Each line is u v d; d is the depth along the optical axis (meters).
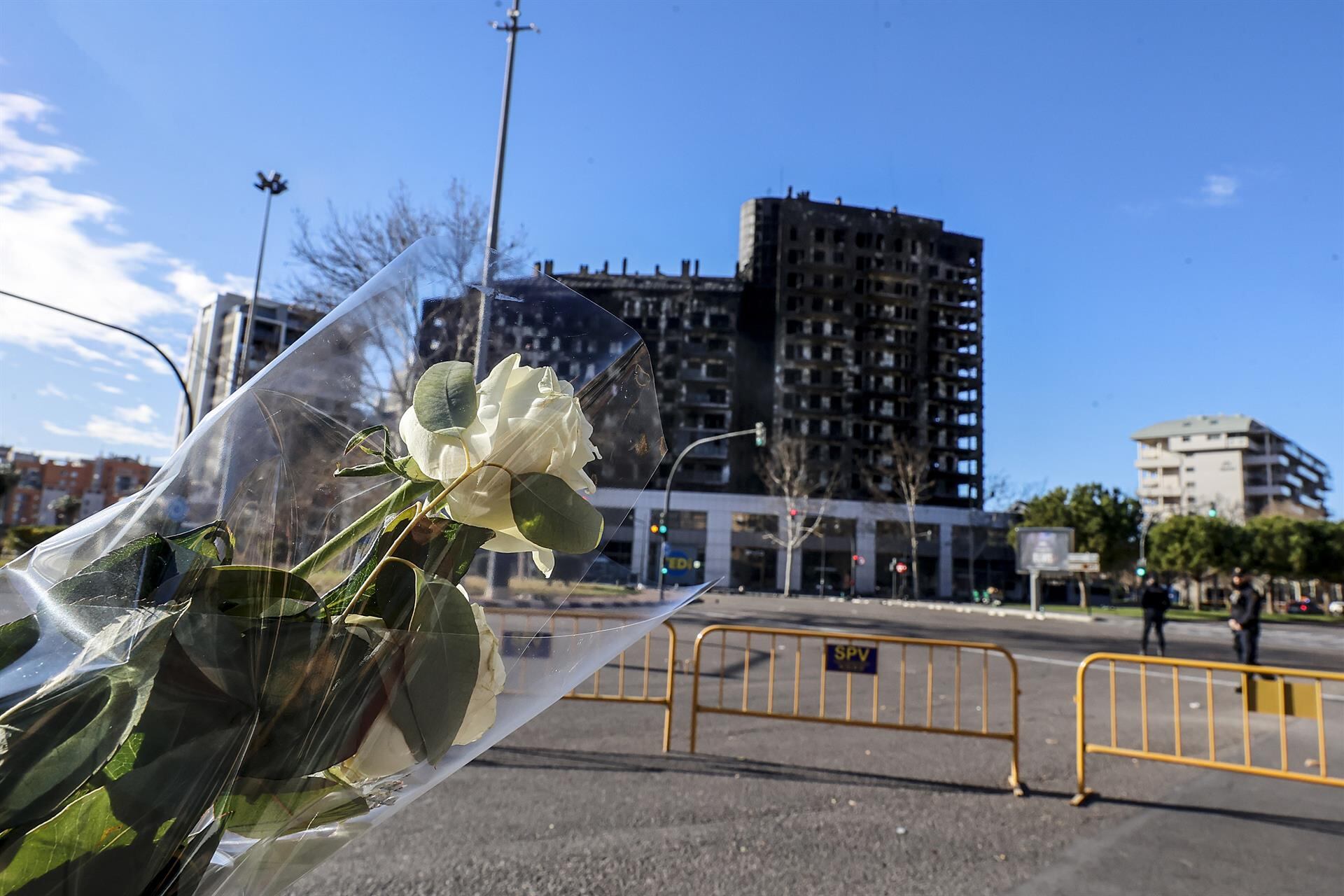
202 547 0.88
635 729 7.07
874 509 61.84
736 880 3.83
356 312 1.09
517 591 1.07
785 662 12.66
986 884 3.89
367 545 0.97
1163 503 108.69
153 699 0.74
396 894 3.57
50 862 0.71
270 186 28.97
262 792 0.83
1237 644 13.60
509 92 15.25
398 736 0.88
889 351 70.75
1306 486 120.62
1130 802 5.35
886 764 6.15
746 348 69.31
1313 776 5.29
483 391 0.99
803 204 72.12
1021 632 25.59
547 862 3.97
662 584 1.17
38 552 0.85
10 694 0.71
